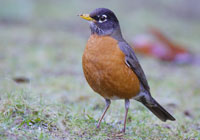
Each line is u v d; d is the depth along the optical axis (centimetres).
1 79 1135
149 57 1948
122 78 794
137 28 2717
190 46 2275
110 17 839
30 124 744
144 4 3500
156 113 912
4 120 723
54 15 2858
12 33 2128
